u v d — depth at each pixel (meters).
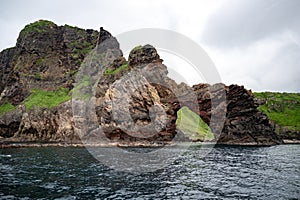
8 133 101.62
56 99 110.19
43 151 63.53
